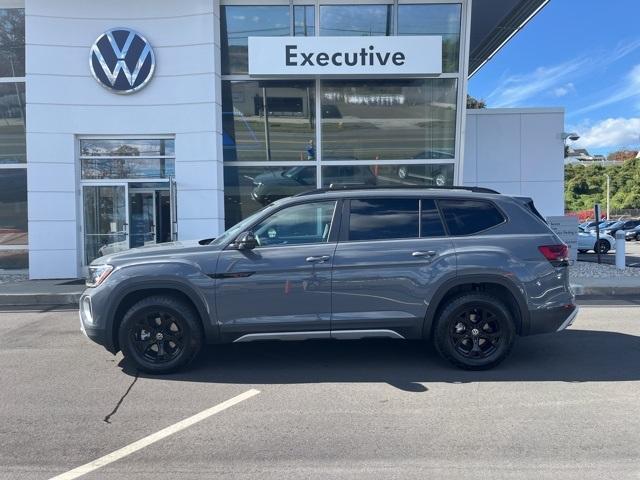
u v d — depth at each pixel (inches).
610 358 251.8
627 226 1558.8
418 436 166.9
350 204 233.9
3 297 430.9
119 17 522.0
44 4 512.4
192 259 224.1
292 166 573.3
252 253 224.7
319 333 224.5
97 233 542.6
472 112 727.7
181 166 530.6
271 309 223.1
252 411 189.0
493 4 657.0
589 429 171.0
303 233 231.5
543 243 231.1
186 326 225.1
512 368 236.2
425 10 555.8
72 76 520.4
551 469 145.1
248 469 147.1
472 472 144.0
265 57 532.4
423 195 236.4
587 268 601.3
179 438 167.3
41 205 520.4
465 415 183.5
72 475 144.5
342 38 531.5
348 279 223.1
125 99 526.3
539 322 228.4
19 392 210.5
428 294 224.7
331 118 571.2
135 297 228.8
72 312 386.0
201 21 521.7
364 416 183.5
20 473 145.7
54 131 519.5
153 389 212.8
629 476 141.1
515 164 729.6
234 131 567.2
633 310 378.9
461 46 556.4
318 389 211.5
